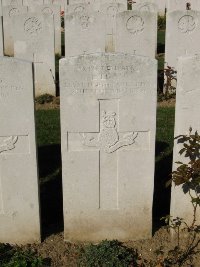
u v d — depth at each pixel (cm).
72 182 176
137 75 164
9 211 178
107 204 180
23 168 173
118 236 184
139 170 176
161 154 253
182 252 170
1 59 160
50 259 169
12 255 167
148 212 181
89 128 170
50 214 201
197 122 169
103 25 356
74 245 180
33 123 167
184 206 181
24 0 552
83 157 173
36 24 338
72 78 163
